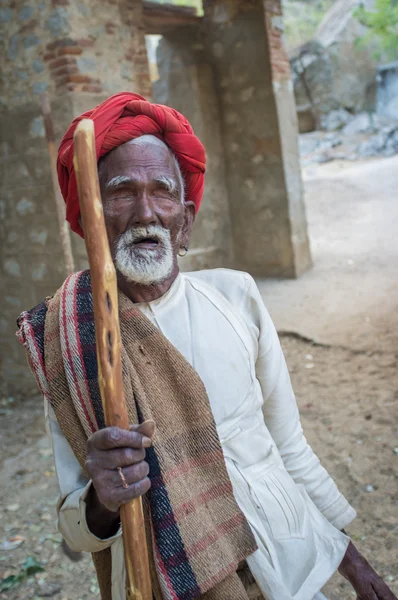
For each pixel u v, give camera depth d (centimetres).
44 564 306
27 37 547
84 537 117
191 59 748
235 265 797
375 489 343
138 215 125
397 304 611
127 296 136
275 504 134
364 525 313
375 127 1672
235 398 135
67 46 523
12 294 623
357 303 633
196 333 136
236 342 138
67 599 279
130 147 127
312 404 458
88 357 118
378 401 446
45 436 473
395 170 1238
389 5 1772
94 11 550
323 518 150
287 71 744
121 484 98
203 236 775
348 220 989
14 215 602
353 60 1822
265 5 696
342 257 802
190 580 112
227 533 122
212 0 733
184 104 763
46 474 406
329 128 1775
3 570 303
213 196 766
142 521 102
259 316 147
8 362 639
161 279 130
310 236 941
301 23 2103
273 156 733
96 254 96
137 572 101
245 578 133
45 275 591
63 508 121
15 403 577
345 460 377
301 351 556
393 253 779
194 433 122
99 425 117
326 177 1288
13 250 612
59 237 570
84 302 123
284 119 731
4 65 571
